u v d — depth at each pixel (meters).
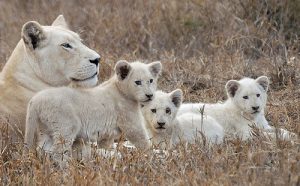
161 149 12.35
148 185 10.77
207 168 10.98
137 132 12.79
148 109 13.59
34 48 13.11
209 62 17.19
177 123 13.67
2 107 12.84
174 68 17.06
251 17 19.58
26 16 22.55
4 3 23.80
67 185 10.84
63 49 13.06
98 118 12.45
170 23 20.00
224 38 18.86
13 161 11.78
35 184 11.01
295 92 15.55
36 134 12.18
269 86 16.20
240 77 16.50
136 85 12.73
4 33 21.53
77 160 11.99
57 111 12.02
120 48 19.19
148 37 19.72
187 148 11.96
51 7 22.80
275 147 11.75
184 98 15.70
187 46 19.09
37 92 12.95
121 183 10.81
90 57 13.02
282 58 17.30
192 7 20.39
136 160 11.62
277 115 14.48
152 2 20.98
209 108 14.80
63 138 11.87
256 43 18.77
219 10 19.94
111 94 12.70
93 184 10.74
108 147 12.73
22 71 13.14
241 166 10.91
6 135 12.41
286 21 19.19
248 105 14.39
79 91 12.40
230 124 14.58
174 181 10.80
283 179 10.34
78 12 22.05
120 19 20.39
